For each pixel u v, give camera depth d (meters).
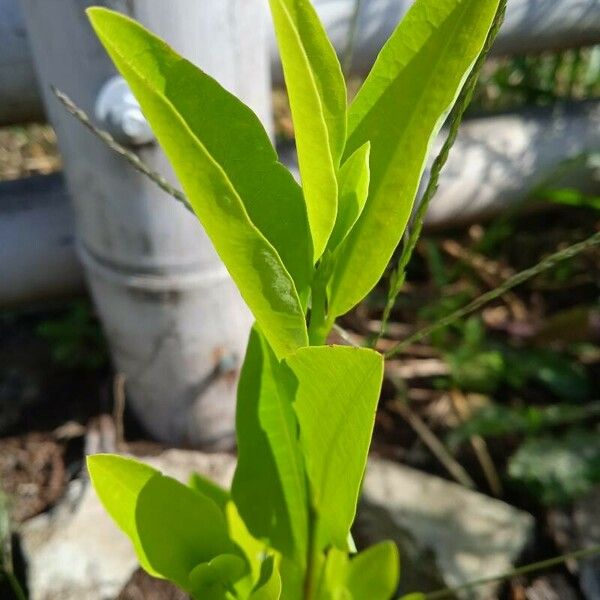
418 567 0.34
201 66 0.27
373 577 0.23
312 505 0.19
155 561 0.18
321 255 0.16
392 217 0.15
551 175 0.44
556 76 0.50
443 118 0.14
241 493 0.21
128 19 0.13
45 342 0.47
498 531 0.35
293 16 0.14
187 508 0.18
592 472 0.36
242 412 0.20
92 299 0.40
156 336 0.34
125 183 0.29
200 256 0.31
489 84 0.50
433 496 0.36
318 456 0.17
